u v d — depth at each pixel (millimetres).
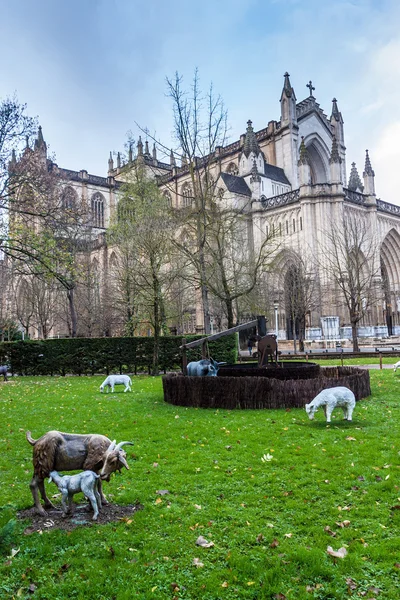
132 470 8164
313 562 4938
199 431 10859
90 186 74938
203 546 5363
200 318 53719
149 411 13828
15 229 20328
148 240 27016
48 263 20281
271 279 49719
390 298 59750
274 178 58031
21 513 6453
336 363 29344
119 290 38625
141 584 4688
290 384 13461
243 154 57938
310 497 6680
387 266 60375
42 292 49250
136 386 20578
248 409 13531
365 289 45250
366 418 11719
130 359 28000
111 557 5184
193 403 14352
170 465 8422
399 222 59938
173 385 14953
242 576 4793
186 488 7188
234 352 27062
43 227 21719
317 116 64562
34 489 6367
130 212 38469
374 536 5480
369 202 54000
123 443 6375
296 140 61031
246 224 53438
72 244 32031
